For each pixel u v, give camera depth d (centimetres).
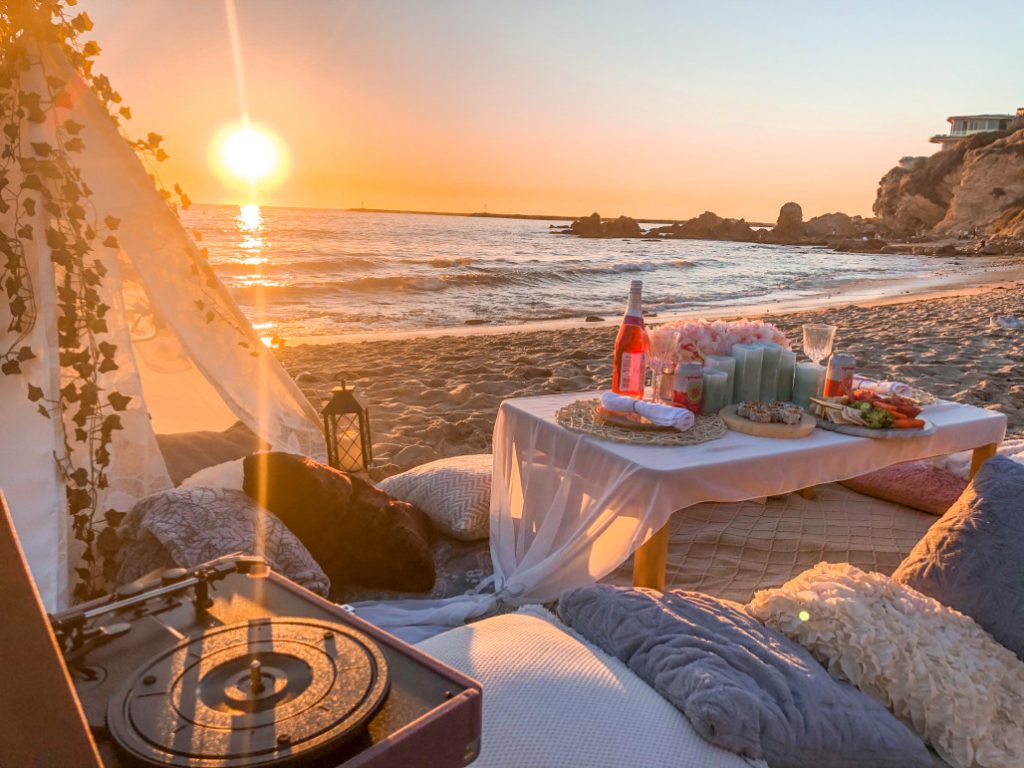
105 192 346
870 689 216
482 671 193
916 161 10138
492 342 1105
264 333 1272
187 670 117
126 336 353
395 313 1599
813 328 343
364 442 409
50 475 301
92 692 116
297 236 4734
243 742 102
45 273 307
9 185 301
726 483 273
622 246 5853
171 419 448
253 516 295
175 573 147
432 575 337
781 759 182
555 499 311
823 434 313
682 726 183
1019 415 625
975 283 2873
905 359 894
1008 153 8269
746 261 4397
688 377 325
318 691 112
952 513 266
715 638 209
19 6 305
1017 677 223
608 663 204
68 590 298
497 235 6531
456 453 529
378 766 104
